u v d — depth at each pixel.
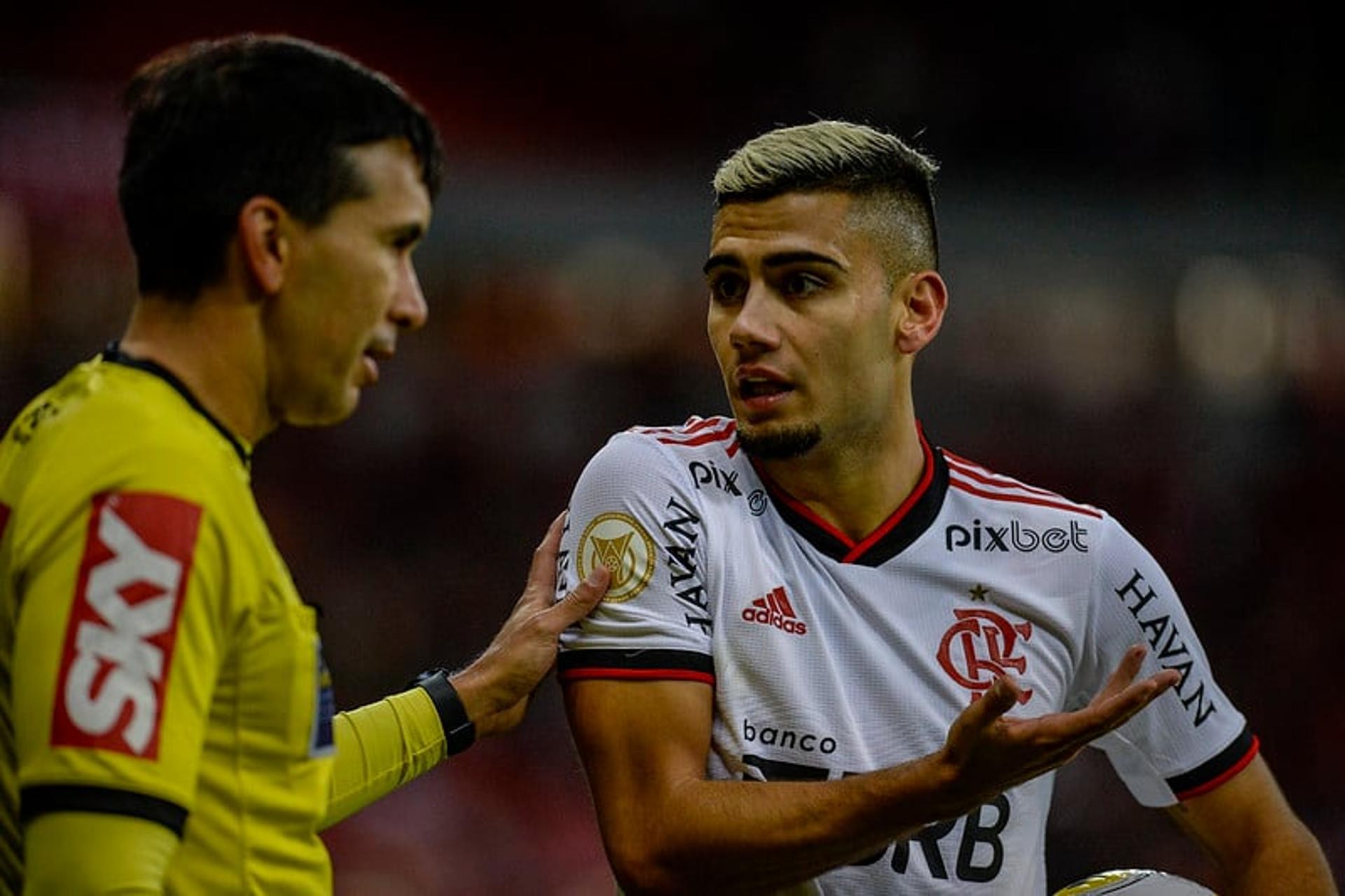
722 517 10.68
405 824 35.19
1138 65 52.31
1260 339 50.53
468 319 47.28
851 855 9.48
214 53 8.12
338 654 43.28
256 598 7.84
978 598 10.81
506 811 36.53
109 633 7.25
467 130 50.34
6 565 7.71
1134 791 11.85
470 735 10.72
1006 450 49.31
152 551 7.39
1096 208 46.31
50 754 7.14
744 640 10.43
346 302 8.15
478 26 51.84
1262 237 46.16
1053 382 50.03
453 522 45.72
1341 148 49.62
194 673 7.46
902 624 10.64
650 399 47.88
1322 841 42.84
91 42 46.16
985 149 51.97
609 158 46.84
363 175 8.12
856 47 53.31
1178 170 50.59
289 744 8.01
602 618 10.47
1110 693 9.05
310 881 8.19
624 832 10.02
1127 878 10.67
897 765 9.68
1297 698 47.12
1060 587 10.95
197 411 7.97
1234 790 11.39
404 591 44.59
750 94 53.19
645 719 10.13
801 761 10.33
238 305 8.03
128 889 7.06
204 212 7.90
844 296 10.42
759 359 10.36
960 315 49.44
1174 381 50.34
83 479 7.52
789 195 10.39
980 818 10.60
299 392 8.28
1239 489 49.94
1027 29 52.94
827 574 10.68
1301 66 50.91
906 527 10.82
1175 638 11.23
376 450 46.09
